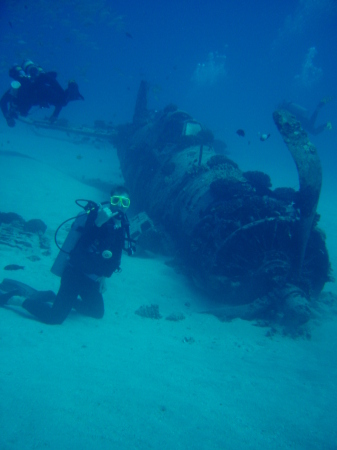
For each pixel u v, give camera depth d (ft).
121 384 10.26
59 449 6.99
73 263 13.92
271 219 19.83
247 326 19.08
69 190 41.88
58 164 60.75
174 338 15.90
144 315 18.17
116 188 13.48
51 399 8.57
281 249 20.85
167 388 10.71
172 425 8.82
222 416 9.77
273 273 19.54
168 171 31.01
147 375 11.30
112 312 17.87
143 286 22.34
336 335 19.12
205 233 21.84
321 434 9.76
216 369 13.09
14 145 70.33
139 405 9.36
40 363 10.28
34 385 8.98
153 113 53.36
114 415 8.63
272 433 9.42
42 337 12.32
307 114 78.79
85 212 14.49
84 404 8.76
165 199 29.35
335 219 50.06
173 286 23.11
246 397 11.20
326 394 12.32
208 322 18.92
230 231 20.74
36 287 17.74
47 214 32.68
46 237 25.71
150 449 7.72
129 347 13.56
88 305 16.08
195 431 8.79
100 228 13.26
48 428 7.51
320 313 21.91
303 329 18.90
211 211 21.97
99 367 11.05
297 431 9.72
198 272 22.91
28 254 22.43
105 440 7.63
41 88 19.90
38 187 40.11
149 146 37.17
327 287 27.20
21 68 20.58
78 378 9.98
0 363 9.61
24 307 14.42
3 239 23.40
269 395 11.64
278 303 19.81
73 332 13.83
